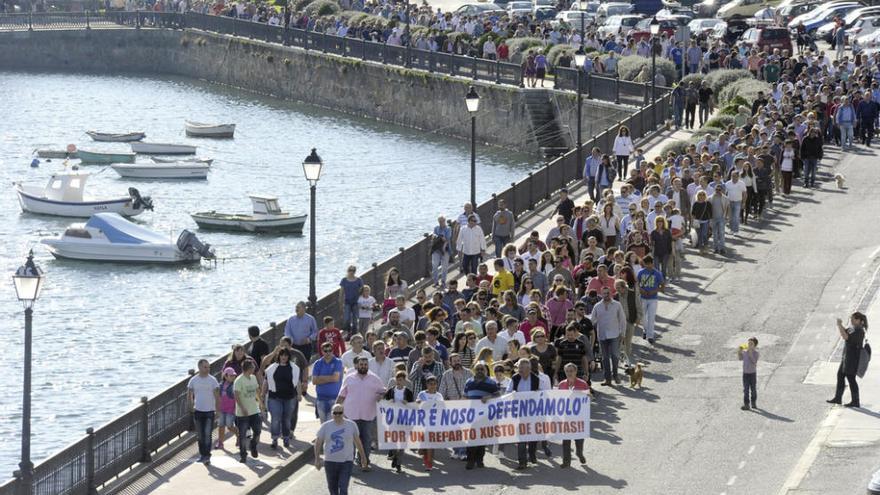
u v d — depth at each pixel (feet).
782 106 245.24
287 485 118.21
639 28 408.46
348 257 264.93
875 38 369.09
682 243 179.93
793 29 409.08
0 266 263.29
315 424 131.64
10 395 187.83
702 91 289.74
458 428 116.98
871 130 258.37
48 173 359.87
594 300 142.51
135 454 124.36
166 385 192.03
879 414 127.24
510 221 189.37
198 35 542.16
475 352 126.72
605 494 110.52
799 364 143.43
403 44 426.10
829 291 168.76
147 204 306.76
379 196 317.83
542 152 349.61
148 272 257.96
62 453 115.55
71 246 266.57
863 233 196.34
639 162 213.25
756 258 185.78
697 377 140.77
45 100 484.33
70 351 207.62
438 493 112.47
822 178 233.35
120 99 488.44
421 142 387.96
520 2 522.06
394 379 117.50
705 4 467.11
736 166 202.39
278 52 485.97
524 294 146.72
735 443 121.19
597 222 169.58
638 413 130.52
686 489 110.83
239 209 312.71
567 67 357.20
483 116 378.73
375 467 119.75
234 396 121.80
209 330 219.20
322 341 137.90
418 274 187.52
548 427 116.88
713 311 163.12
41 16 573.33
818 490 108.37
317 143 392.47
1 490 110.52
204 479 117.91
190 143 397.19
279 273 255.29
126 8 594.65
